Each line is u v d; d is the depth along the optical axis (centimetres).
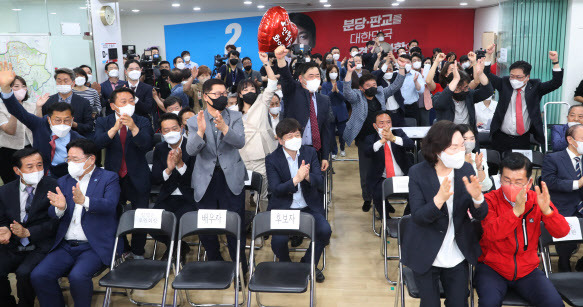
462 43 1482
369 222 518
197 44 1528
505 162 280
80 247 337
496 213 288
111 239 340
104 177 351
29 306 331
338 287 379
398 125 632
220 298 370
